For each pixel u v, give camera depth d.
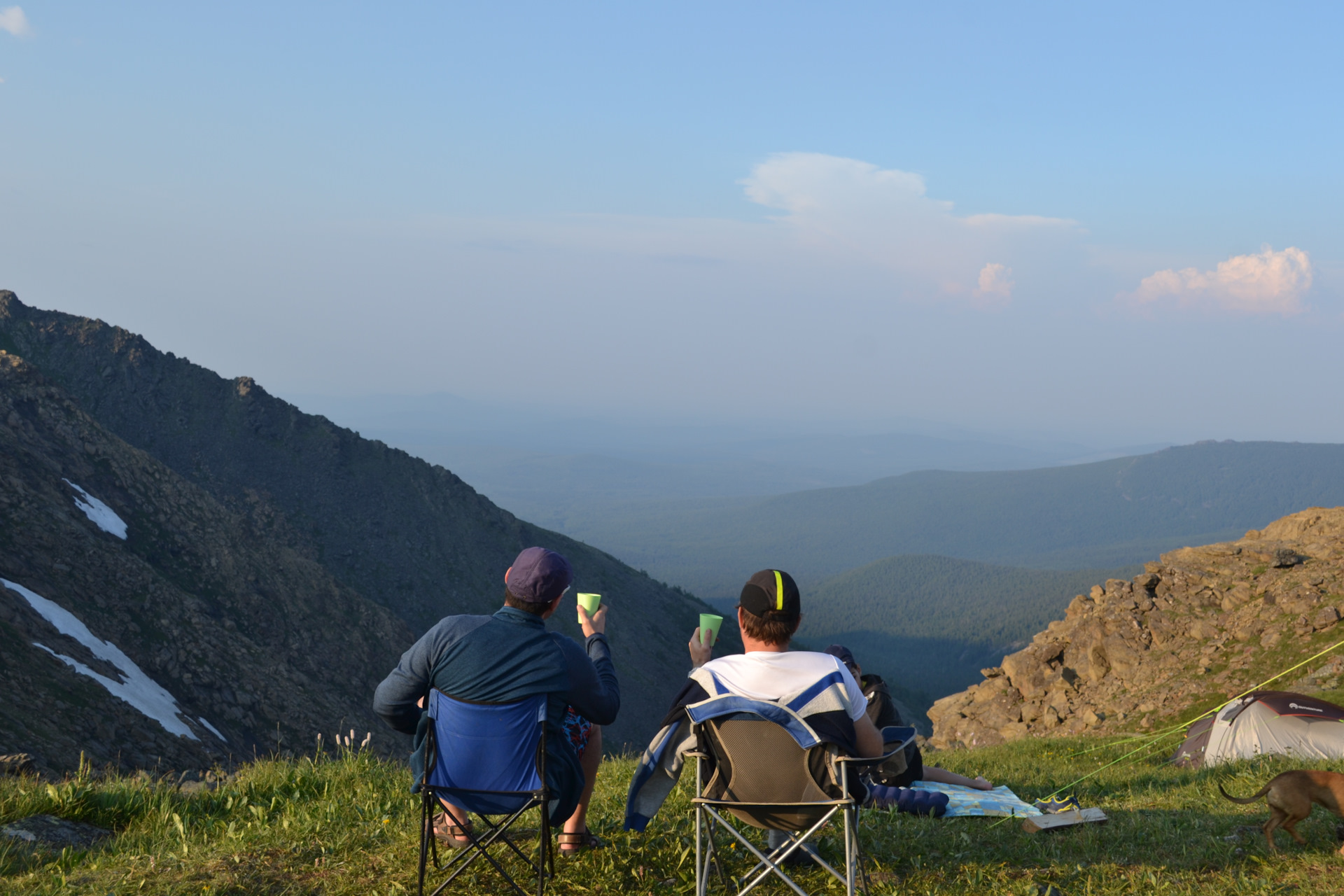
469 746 4.12
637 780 4.48
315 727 53.25
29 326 136.88
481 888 4.61
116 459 73.12
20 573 45.91
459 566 156.50
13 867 5.29
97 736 33.69
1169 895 4.71
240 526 81.38
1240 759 11.05
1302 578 22.69
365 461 162.12
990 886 4.87
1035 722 23.86
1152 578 25.52
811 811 4.09
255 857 5.16
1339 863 5.18
